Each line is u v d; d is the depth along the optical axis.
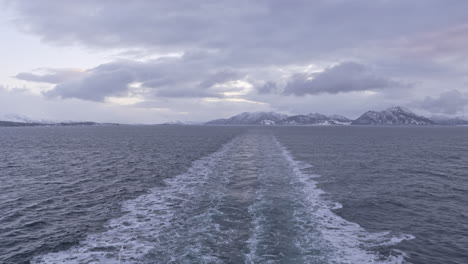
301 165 39.53
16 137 118.31
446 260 13.84
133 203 21.69
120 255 13.38
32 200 23.17
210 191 24.30
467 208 21.80
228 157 46.81
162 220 17.67
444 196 24.98
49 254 13.98
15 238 15.92
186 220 17.50
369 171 36.22
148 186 27.20
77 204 21.92
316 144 77.00
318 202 21.83
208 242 14.39
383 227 17.58
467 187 28.28
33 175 33.47
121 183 28.80
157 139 101.06
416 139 106.38
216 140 92.56
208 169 35.28
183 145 73.19
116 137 116.69
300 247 14.03
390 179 31.62
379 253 14.02
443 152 60.03
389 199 23.66
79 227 17.27
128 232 16.03
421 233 16.86
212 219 17.55
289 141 88.19
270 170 34.28
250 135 126.56
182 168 36.75
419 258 13.87
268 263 12.42
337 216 19.02
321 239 15.08
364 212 20.17
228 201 21.27
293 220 17.64
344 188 26.98
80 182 29.56
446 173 35.62
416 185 28.92
